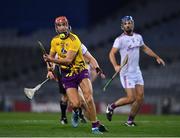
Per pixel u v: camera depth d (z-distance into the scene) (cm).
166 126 3434
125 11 9362
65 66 2919
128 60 3484
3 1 9069
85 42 8831
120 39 3497
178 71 7756
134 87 3481
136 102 3478
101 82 7469
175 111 6425
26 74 8288
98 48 8619
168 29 8750
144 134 2841
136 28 8938
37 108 6644
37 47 8662
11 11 9056
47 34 8912
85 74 2908
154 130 3106
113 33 8975
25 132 2886
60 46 2914
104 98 7194
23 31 9069
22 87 7894
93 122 2872
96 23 9244
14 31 9050
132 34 3522
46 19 9038
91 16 9206
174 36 8550
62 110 3566
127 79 3484
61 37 2897
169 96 6938
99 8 9275
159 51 8244
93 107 2867
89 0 9138
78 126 3322
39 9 9050
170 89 7325
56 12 9019
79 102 2938
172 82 7556
